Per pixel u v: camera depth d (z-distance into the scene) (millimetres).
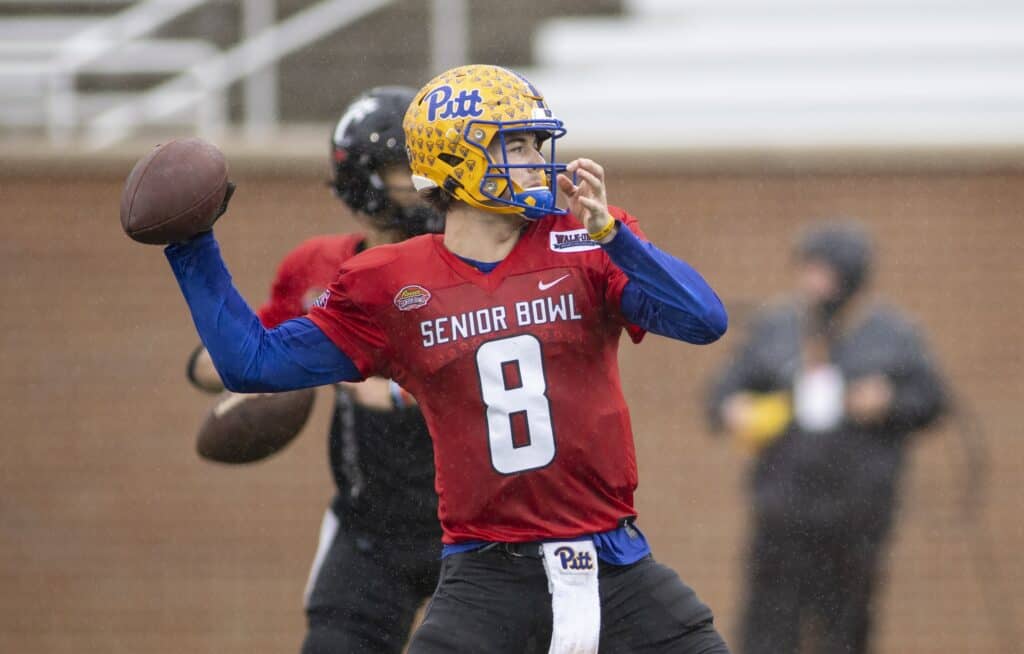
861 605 20125
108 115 29219
